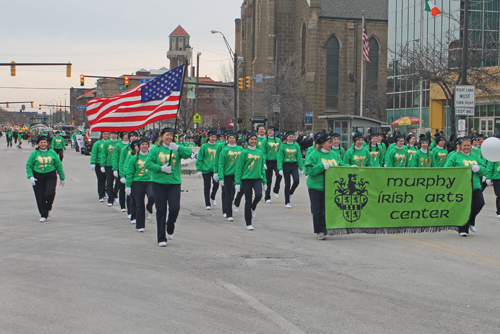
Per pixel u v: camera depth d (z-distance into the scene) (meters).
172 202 9.36
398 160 14.66
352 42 60.81
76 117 178.12
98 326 5.21
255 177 11.19
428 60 31.59
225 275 7.25
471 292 6.48
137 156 10.76
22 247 9.09
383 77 62.31
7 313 5.60
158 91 13.42
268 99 55.19
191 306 5.86
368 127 34.31
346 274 7.33
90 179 23.50
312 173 9.91
